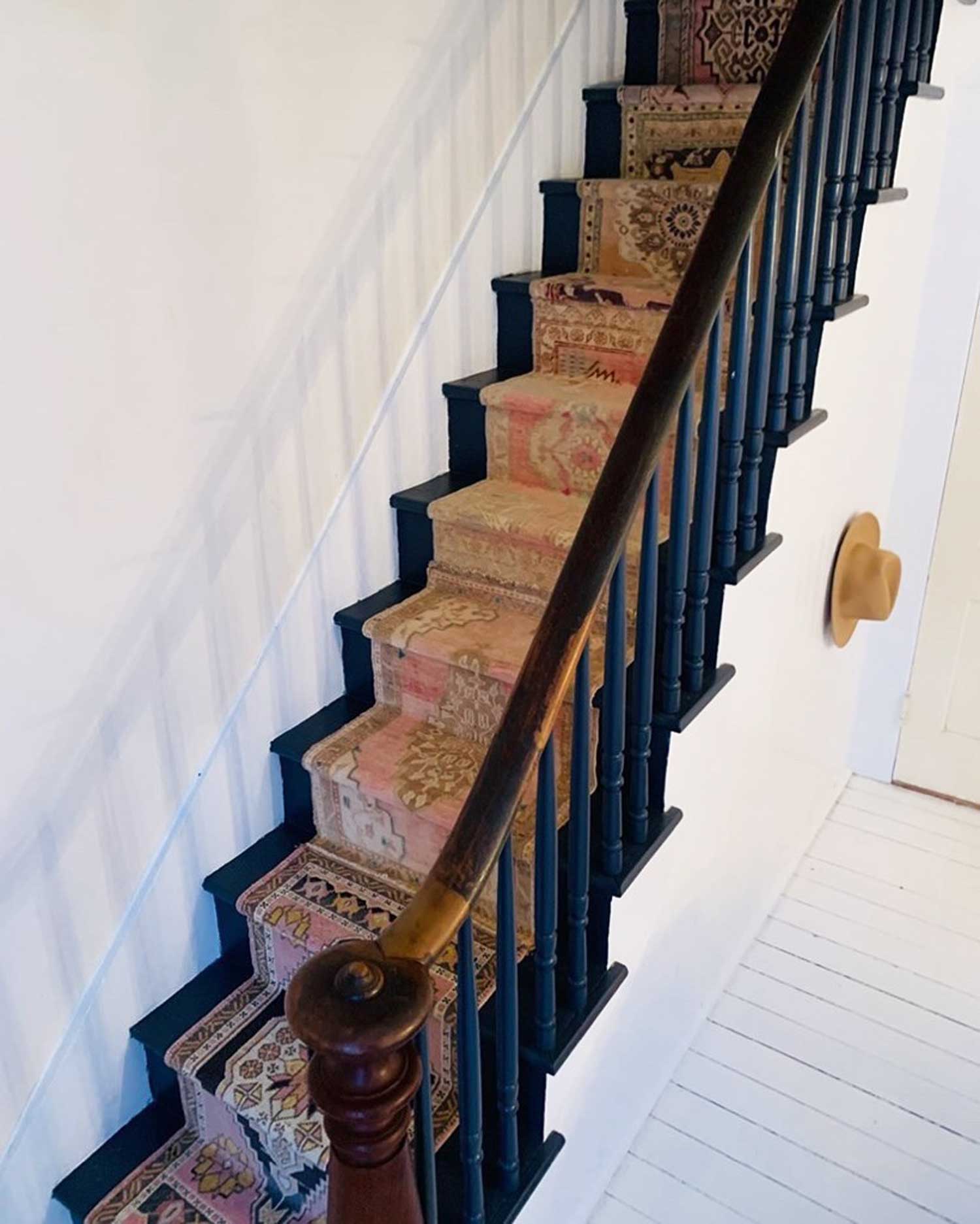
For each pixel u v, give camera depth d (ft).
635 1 8.18
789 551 6.99
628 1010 6.26
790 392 6.02
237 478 5.91
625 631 4.62
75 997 5.63
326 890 6.26
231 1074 5.69
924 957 8.70
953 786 10.76
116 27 4.62
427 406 7.40
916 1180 6.82
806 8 4.84
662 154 7.89
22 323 4.56
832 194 5.73
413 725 6.83
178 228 5.17
